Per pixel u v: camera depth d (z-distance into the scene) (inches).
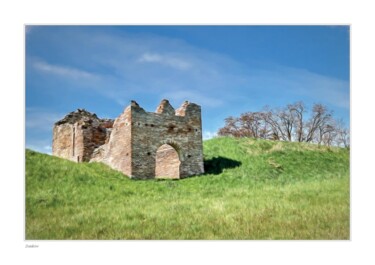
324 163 1312.7
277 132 2170.3
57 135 1346.0
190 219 636.7
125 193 857.5
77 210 721.6
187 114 1115.3
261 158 1268.5
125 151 1006.4
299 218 619.5
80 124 1227.2
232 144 1378.0
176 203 765.3
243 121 2325.3
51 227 615.8
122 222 633.0
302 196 777.6
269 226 585.0
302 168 1234.6
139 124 1014.4
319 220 604.7
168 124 1068.5
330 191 815.7
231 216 644.7
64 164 951.0
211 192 899.4
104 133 1256.8
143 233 577.3
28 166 885.2
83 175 912.9
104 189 859.4
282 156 1320.1
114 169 1035.9
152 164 1022.4
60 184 847.7
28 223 636.7
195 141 1116.5
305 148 1438.2
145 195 858.1
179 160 1078.4
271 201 743.1
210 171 1140.5
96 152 1155.3
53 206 742.5
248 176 1083.3
